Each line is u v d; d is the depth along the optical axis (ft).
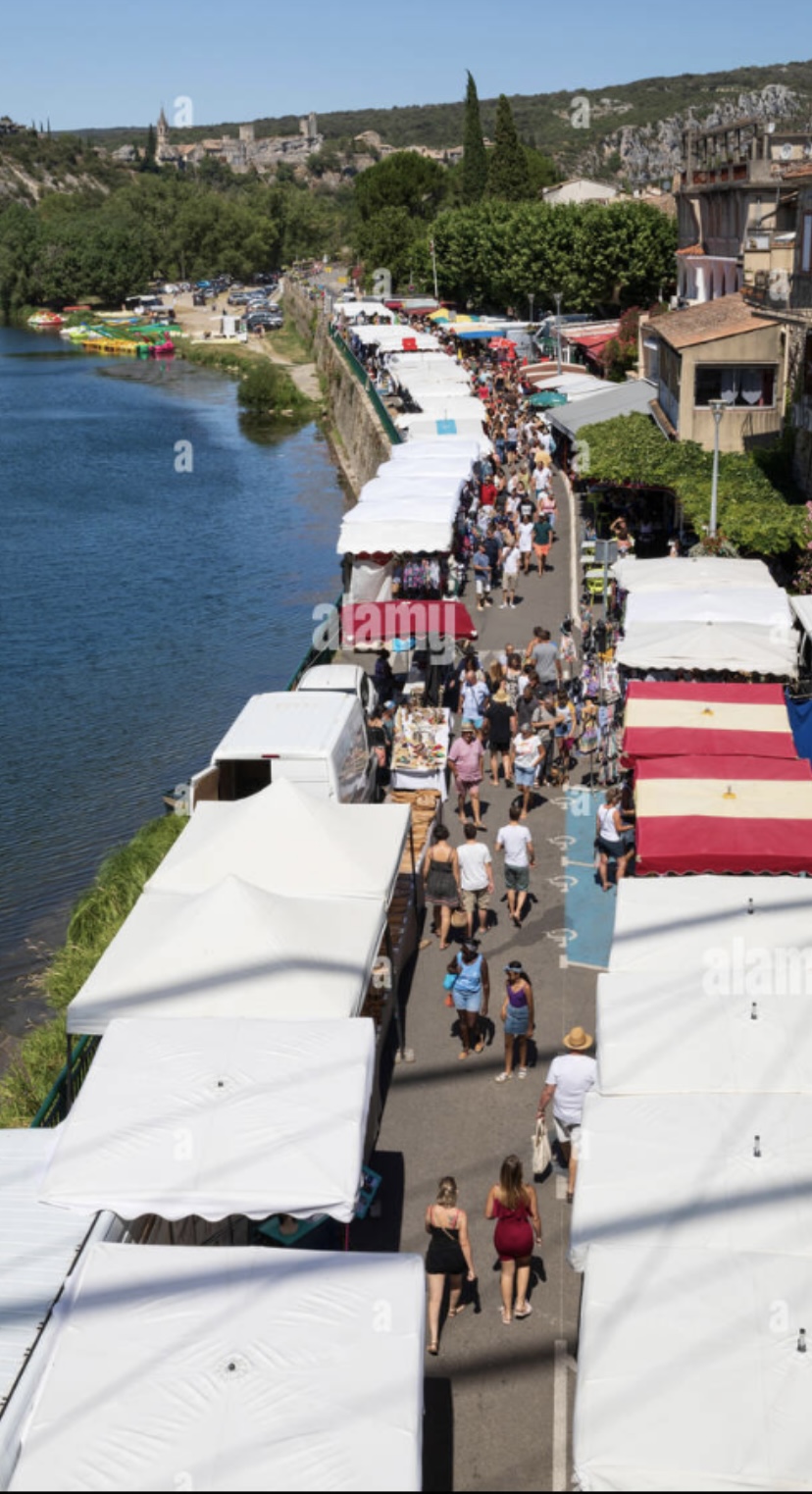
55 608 168.66
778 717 61.72
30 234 622.54
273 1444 24.48
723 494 101.76
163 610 165.89
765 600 72.54
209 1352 26.27
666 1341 25.81
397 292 395.55
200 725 124.67
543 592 114.01
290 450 278.87
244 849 48.65
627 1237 28.55
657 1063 34.32
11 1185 34.63
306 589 173.37
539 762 71.10
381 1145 44.42
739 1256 27.66
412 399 181.98
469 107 437.99
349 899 46.65
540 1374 35.09
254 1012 40.22
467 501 121.80
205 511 224.12
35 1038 66.18
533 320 279.90
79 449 288.92
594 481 113.39
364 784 68.54
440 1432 33.27
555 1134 44.04
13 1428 27.30
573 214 267.59
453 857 56.39
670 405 137.18
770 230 136.77
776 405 127.34
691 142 188.65
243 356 430.20
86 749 119.24
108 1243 29.60
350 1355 26.25
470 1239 40.29
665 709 62.34
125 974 42.04
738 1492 23.39
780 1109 32.12
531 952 56.75
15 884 92.32
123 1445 24.57
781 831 50.75
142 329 515.91
